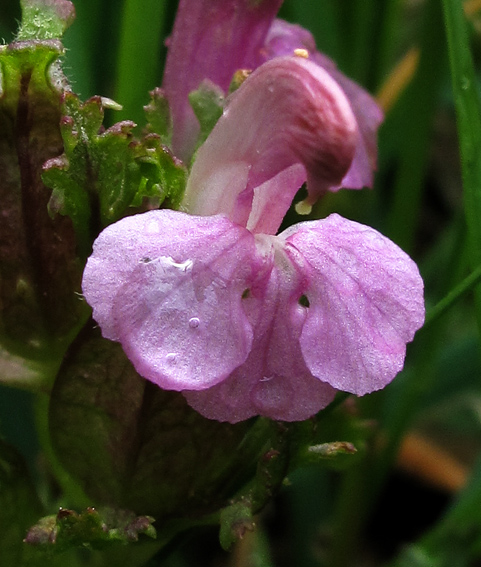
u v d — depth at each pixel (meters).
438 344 0.05
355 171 0.05
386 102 0.06
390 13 0.06
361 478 0.06
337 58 0.06
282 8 0.06
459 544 0.05
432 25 0.06
